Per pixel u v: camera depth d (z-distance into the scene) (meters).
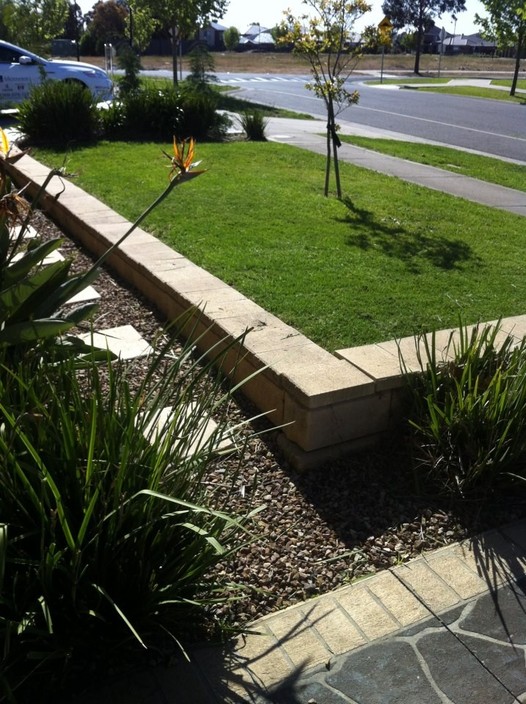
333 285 5.17
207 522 2.48
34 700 2.16
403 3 74.00
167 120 12.51
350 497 3.23
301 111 20.98
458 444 3.28
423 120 19.98
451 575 2.79
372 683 2.28
